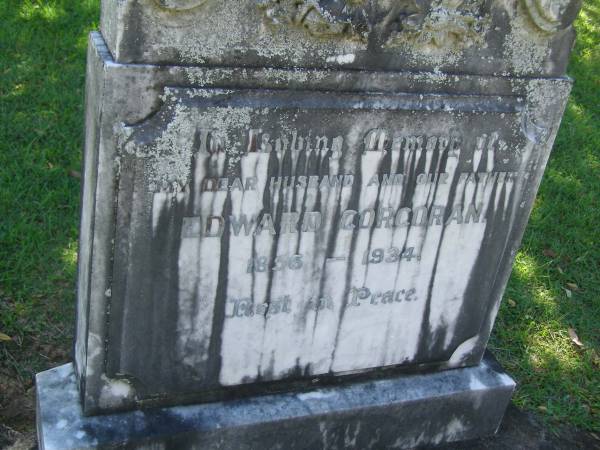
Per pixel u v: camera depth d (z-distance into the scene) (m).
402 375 1.25
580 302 1.62
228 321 1.07
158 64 0.88
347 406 1.17
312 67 0.95
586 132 2.28
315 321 1.13
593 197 1.96
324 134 0.98
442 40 0.99
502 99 1.06
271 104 0.94
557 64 1.08
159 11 0.86
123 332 1.02
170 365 1.07
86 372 1.04
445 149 1.06
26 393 1.25
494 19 1.01
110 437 1.05
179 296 1.02
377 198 1.06
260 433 1.14
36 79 2.02
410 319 1.19
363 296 1.13
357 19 0.94
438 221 1.11
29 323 1.37
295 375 1.17
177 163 0.93
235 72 0.92
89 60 0.95
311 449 1.19
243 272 1.04
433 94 1.02
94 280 0.98
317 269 1.08
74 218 1.60
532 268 1.69
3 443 1.17
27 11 2.34
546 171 2.03
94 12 2.41
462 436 1.29
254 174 0.97
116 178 0.92
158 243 0.97
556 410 1.36
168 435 1.08
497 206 1.14
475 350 1.28
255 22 0.90
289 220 1.02
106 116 0.89
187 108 0.91
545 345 1.50
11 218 1.56
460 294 1.20
